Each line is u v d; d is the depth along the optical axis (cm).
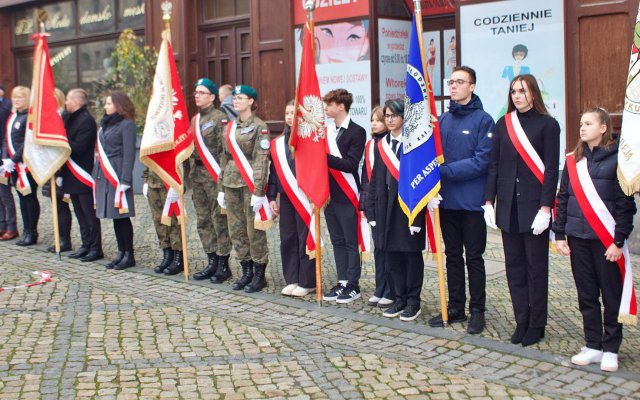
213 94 730
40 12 838
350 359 515
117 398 453
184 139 725
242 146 682
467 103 569
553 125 521
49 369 500
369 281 726
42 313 630
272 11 1186
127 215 779
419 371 491
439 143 558
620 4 841
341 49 1109
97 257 842
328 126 661
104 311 636
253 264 711
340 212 654
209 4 1316
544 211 516
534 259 530
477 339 550
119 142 780
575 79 880
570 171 496
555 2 887
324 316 616
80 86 1554
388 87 1105
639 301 621
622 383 464
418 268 600
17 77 1692
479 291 570
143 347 544
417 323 592
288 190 665
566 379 472
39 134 813
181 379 482
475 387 462
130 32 1356
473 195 564
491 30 936
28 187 899
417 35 555
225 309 642
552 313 608
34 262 834
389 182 590
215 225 734
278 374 489
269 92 1203
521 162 527
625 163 462
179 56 1334
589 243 492
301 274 682
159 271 775
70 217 899
